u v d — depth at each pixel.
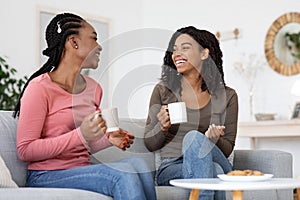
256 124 4.73
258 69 5.26
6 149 2.14
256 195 2.55
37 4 5.27
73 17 2.18
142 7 6.27
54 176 2.02
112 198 1.93
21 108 2.05
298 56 4.97
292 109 5.00
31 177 2.08
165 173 2.35
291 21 5.04
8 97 4.36
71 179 1.98
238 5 5.44
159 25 6.11
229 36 5.48
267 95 5.18
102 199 1.88
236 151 2.78
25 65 5.14
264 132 4.69
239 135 4.85
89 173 1.96
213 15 5.64
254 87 5.29
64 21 2.16
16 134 2.15
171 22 6.01
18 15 5.12
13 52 5.06
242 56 5.38
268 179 1.92
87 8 5.70
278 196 2.67
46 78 2.12
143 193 1.90
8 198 1.69
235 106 2.56
